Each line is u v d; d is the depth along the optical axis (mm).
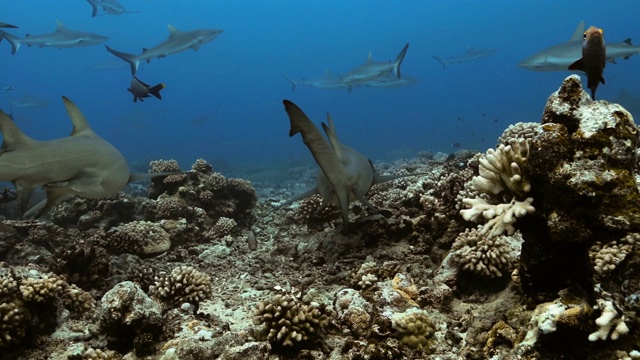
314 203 3053
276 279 2303
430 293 1846
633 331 1205
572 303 1298
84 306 1978
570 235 1298
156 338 1747
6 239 2854
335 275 2246
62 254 2205
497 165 1493
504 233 1468
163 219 3141
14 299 1755
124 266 2373
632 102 9133
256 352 1514
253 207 3600
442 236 2217
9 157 1818
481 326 1567
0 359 1686
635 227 1234
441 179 2643
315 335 1666
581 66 1383
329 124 2113
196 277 2107
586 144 1315
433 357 1556
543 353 1291
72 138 2029
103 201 3355
